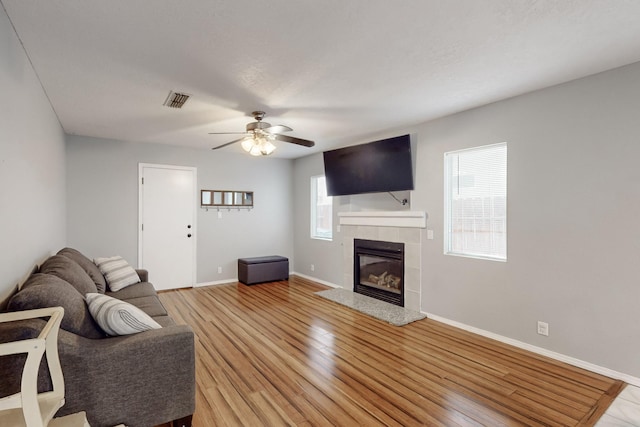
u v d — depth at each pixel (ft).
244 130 14.37
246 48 7.30
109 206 16.28
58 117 12.33
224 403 7.30
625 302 8.22
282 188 21.77
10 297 6.19
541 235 9.75
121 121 12.95
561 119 9.30
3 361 4.60
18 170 6.80
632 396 7.57
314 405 7.25
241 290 17.71
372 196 16.46
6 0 5.54
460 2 5.67
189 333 6.24
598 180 8.64
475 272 11.43
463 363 9.21
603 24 6.37
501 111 10.68
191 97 10.28
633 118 8.07
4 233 5.87
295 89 9.66
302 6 5.79
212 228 19.22
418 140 13.47
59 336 5.32
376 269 15.89
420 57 7.73
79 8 5.81
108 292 11.18
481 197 11.62
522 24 6.37
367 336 11.16
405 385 8.07
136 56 7.64
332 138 15.99
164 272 17.71
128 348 5.69
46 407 4.40
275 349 10.13
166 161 17.72
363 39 6.92
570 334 9.16
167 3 5.68
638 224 8.02
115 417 5.62
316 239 19.97
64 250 10.96
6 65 5.98
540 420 6.73
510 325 10.46
